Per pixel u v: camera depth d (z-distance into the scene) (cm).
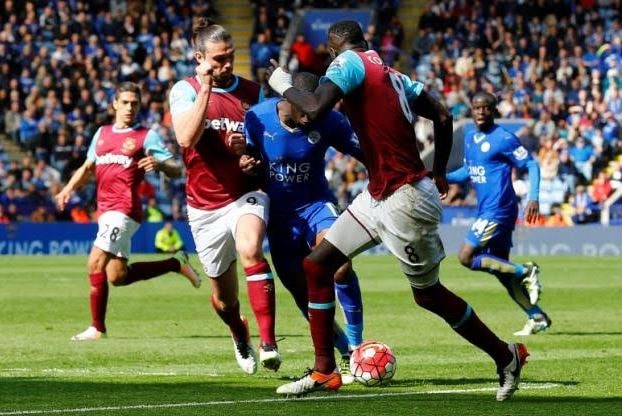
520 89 6662
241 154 1551
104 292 2172
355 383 1527
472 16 6956
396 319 2536
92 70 6262
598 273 4259
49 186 5747
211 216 1589
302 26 6781
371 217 1336
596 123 6412
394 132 1310
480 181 2281
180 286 3653
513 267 2222
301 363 1778
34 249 5631
